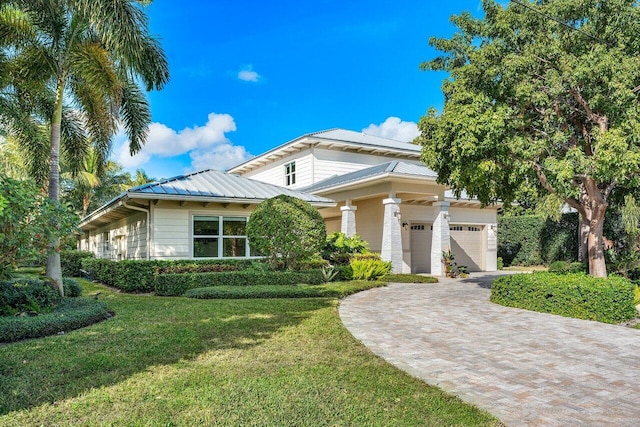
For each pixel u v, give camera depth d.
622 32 8.91
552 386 4.73
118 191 38.16
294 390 4.40
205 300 10.58
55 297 8.86
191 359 5.45
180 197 13.38
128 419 3.70
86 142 14.24
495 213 24.14
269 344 6.24
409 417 3.84
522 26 9.59
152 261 12.84
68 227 7.93
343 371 5.05
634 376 5.08
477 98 9.23
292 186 23.38
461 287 14.10
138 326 7.34
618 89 8.14
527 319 8.50
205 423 3.63
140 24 10.60
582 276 9.45
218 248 14.75
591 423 3.81
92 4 9.65
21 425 3.57
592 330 7.53
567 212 23.11
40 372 4.89
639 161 7.98
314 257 15.24
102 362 5.26
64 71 11.44
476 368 5.36
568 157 8.89
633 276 12.93
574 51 9.38
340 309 9.59
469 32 10.91
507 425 3.76
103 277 15.37
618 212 17.70
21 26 10.73
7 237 6.85
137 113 13.26
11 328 6.35
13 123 12.77
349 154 22.84
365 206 21.06
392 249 16.81
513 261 25.95
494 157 9.53
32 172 13.84
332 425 3.65
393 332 7.32
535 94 8.89
